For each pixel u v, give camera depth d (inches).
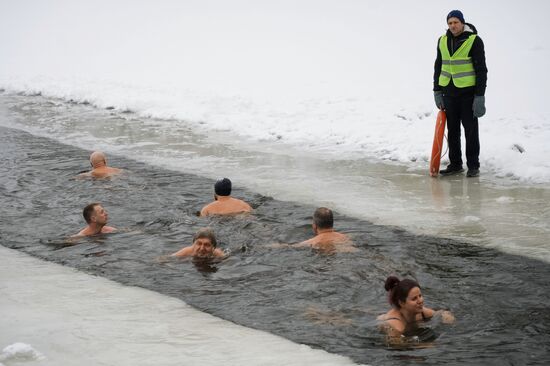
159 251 380.5
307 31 1104.8
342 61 922.1
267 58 962.1
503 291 314.8
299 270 346.6
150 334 282.5
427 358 258.1
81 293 328.2
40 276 350.9
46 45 1134.4
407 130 617.3
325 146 601.3
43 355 262.2
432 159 502.0
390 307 302.8
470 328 281.1
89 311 306.8
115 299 320.5
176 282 339.3
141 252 380.2
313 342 273.3
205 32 1141.7
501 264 345.4
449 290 316.8
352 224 411.2
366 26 1113.4
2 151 609.0
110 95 817.5
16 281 344.2
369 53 954.7
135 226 421.4
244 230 407.2
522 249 364.2
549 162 505.4
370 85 791.1
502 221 408.5
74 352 265.7
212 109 737.6
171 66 956.0
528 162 507.2
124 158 581.0
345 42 1026.7
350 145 599.8
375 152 576.1
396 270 341.7
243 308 307.4
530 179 486.9
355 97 738.2
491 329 279.9
